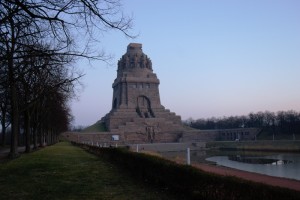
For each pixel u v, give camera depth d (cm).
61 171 2230
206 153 9656
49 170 2281
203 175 1192
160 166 1573
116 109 15688
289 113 16050
